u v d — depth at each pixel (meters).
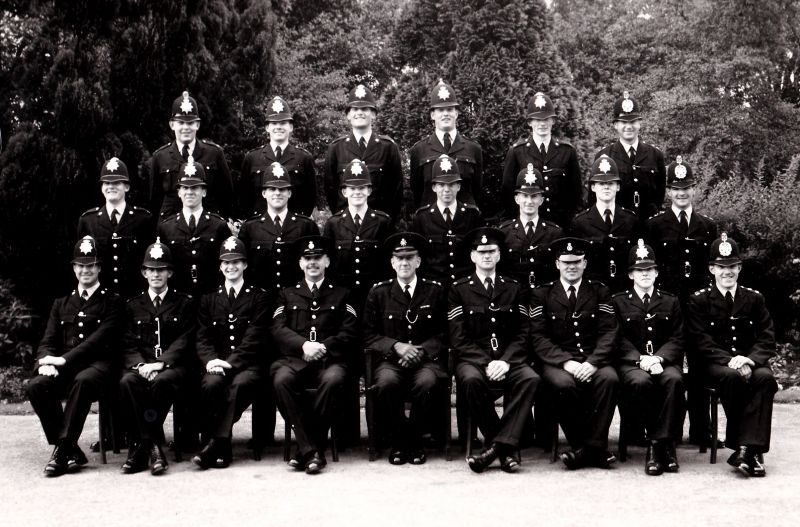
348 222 7.04
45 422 6.20
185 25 10.36
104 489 5.66
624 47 24.38
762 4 18.25
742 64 17.62
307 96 14.38
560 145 7.57
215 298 6.71
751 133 17.52
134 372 6.30
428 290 6.65
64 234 9.61
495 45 12.06
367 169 7.14
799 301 9.84
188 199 7.00
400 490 5.54
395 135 13.01
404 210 11.77
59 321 6.66
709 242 7.06
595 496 5.38
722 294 6.50
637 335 6.52
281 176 7.00
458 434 7.16
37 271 9.83
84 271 6.61
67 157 9.38
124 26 9.93
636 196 7.52
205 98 10.76
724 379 6.09
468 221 7.06
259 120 12.55
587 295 6.55
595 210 7.08
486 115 11.56
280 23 15.91
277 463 6.36
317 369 6.47
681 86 18.80
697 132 17.73
